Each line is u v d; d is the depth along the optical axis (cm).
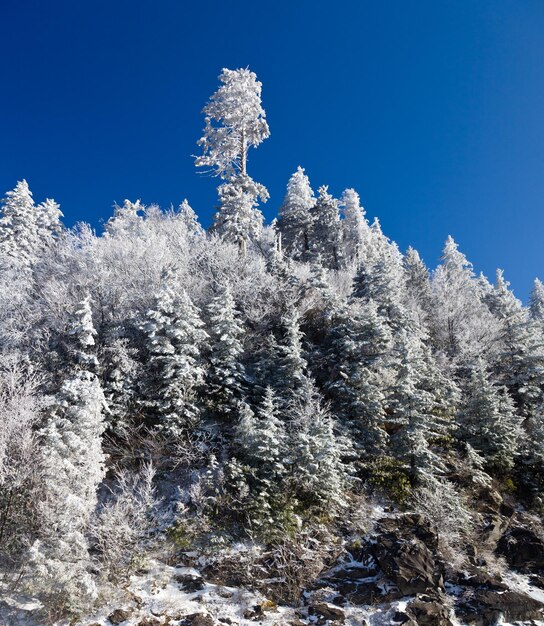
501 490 1748
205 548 1301
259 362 1942
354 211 4791
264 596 1186
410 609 1135
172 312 1822
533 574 1370
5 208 3688
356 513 1484
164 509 1424
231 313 1906
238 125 3350
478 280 5209
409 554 1297
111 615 1080
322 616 1123
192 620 1069
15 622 1048
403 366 1784
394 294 2627
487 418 1883
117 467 1530
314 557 1300
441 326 3053
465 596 1230
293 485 1471
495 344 2741
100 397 1369
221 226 3095
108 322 1964
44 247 3092
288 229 4281
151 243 2631
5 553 1173
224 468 1467
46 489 1165
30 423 1294
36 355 1719
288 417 1714
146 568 1234
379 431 1770
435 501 1484
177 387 1661
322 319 2328
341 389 1838
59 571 1038
